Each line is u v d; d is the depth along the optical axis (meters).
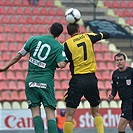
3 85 56.53
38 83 23.05
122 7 75.00
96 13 72.81
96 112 26.52
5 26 66.50
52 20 69.38
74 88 25.59
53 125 22.70
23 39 64.62
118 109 51.62
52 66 23.39
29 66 23.56
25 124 49.66
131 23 72.12
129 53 66.62
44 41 23.30
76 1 74.00
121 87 32.06
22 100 55.34
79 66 25.52
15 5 71.12
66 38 65.56
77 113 50.50
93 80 25.61
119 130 32.12
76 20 26.00
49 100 23.05
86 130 50.34
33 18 69.06
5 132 48.97
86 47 25.55
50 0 73.31
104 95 57.66
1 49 61.81
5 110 49.41
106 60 63.12
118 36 67.50
